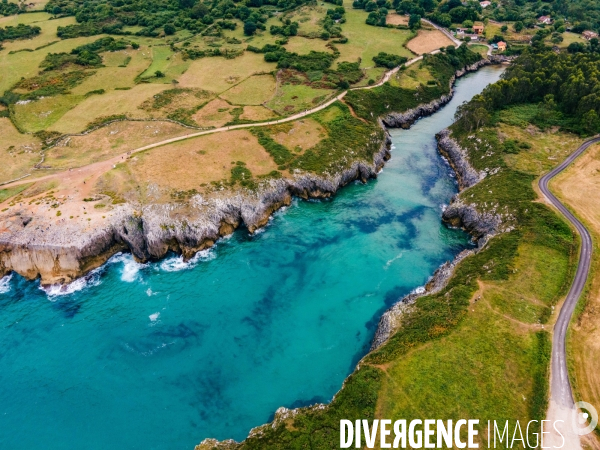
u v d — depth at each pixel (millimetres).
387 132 123750
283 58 147500
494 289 66562
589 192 84750
